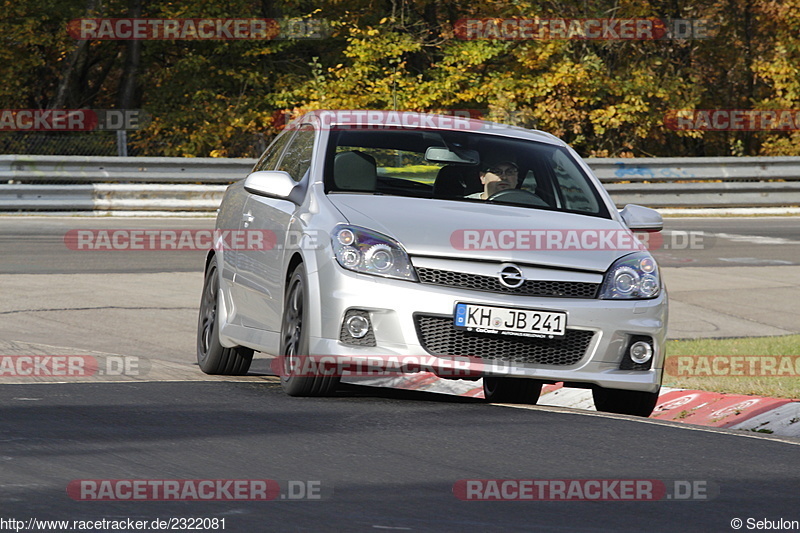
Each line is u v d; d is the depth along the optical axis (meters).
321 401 25.14
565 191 28.38
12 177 76.50
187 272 54.12
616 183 93.94
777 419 27.89
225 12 107.00
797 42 119.38
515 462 19.27
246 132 110.44
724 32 123.94
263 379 30.47
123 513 14.99
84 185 77.06
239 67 112.94
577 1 114.69
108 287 48.59
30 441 19.42
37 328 38.53
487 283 24.59
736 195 95.62
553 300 24.72
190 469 17.75
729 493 17.50
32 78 110.56
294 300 25.75
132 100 113.88
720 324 46.91
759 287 56.78
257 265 28.20
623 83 111.31
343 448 19.86
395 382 34.81
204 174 81.88
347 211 25.66
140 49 113.75
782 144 120.25
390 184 27.42
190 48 114.38
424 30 114.00
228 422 22.02
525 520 15.46
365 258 24.53
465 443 20.73
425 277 24.50
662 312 25.77
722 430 23.67
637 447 21.02
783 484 18.30
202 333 31.91
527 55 110.12
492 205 26.91
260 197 29.59
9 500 15.40
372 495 16.53
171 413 22.86
